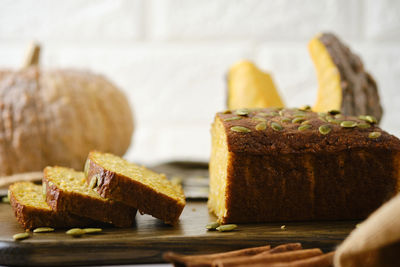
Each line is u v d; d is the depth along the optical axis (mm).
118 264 576
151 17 1159
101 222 624
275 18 1146
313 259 537
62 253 571
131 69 1170
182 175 879
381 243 504
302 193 631
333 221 635
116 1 1151
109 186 605
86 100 855
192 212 667
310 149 624
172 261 539
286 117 649
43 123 830
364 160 629
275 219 633
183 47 1165
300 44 1150
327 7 1133
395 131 1146
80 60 1166
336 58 726
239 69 790
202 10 1152
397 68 1129
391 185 632
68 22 1160
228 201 625
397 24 1119
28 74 853
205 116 1185
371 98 735
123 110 893
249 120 642
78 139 841
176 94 1180
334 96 719
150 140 1193
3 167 827
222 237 587
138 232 600
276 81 1156
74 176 671
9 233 598
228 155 619
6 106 828
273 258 543
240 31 1154
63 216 611
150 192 611
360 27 1133
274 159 625
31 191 665
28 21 1164
